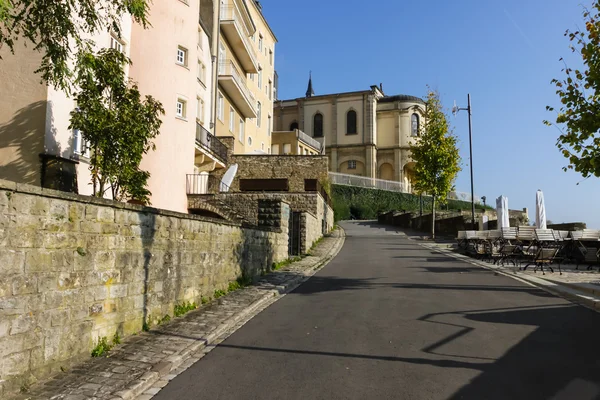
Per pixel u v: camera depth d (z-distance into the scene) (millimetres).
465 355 6047
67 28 8266
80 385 4949
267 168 36281
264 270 14953
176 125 21328
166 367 5613
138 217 7230
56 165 13680
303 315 8719
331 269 16234
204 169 28281
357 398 4715
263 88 46375
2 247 4551
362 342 6734
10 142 13547
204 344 6750
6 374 4570
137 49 20078
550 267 14711
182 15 21844
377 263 17719
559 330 7250
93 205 6070
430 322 7879
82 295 5805
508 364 5664
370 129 66062
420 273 14516
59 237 5383
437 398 4680
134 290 7113
